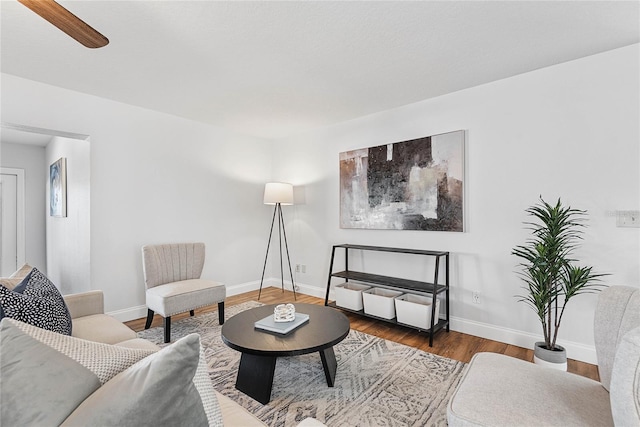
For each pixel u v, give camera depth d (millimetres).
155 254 3219
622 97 2283
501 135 2809
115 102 3324
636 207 2230
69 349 859
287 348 1790
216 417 843
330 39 2162
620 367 920
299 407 1869
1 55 2355
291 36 2121
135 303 3461
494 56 2408
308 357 2516
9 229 4805
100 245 3217
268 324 2104
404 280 3355
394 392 2020
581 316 2441
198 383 835
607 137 2336
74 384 770
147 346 1712
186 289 2967
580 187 2441
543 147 2604
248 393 1985
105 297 3242
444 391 2029
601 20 1959
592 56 2396
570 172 2484
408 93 3111
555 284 2287
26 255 4930
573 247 2451
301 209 4523
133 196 3455
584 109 2426
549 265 2223
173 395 710
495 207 2840
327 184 4199
